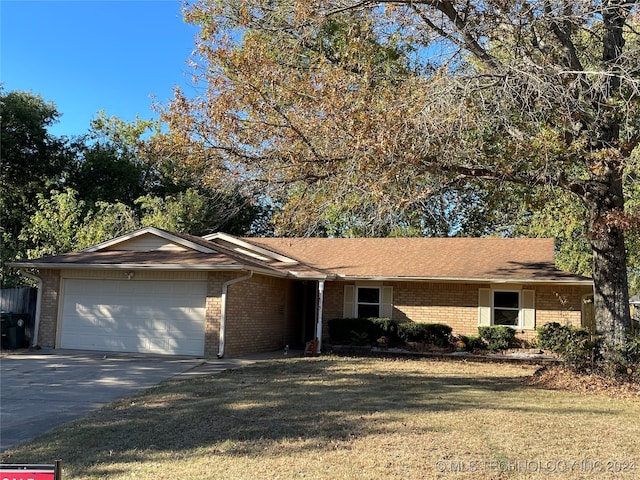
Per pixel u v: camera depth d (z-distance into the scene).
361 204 11.65
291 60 12.36
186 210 29.53
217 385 11.41
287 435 7.41
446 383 12.06
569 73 10.82
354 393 10.53
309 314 22.94
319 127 11.32
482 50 11.47
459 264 20.34
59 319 17.45
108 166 35.34
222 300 16.22
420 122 10.04
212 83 12.27
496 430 7.69
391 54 12.69
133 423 8.15
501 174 11.36
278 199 13.08
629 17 11.91
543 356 17.94
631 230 11.65
